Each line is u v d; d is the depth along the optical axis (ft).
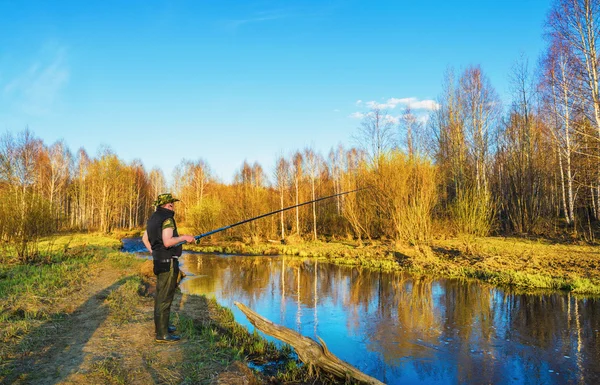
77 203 143.64
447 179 90.79
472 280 35.73
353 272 42.14
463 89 86.43
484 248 51.06
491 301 27.89
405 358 17.70
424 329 21.79
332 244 69.46
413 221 56.18
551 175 83.41
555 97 63.41
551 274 34.47
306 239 79.92
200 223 85.76
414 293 31.01
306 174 100.12
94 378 11.49
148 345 14.65
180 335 16.17
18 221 35.60
